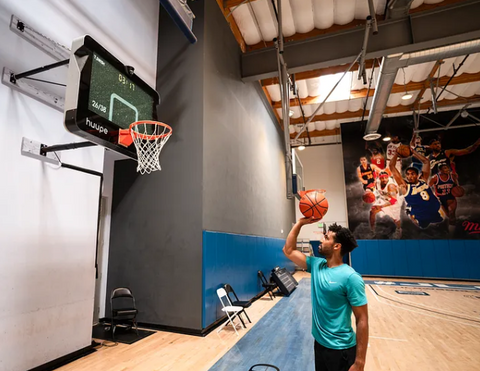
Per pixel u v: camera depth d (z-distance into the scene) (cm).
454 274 1098
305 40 643
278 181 1103
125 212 538
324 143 1481
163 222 507
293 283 897
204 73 526
